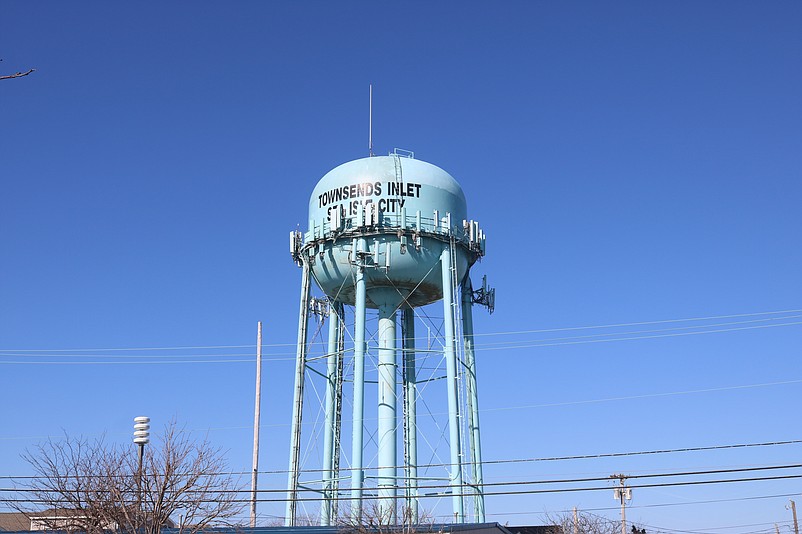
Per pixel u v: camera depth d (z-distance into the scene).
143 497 30.62
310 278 46.22
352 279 45.00
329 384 46.94
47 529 32.94
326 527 37.03
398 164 45.38
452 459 41.59
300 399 44.00
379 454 43.72
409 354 48.62
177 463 31.22
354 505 39.66
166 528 34.19
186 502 30.67
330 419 46.22
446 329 43.44
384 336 45.41
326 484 44.44
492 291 49.81
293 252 46.66
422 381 48.16
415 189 45.00
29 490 30.81
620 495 60.06
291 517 42.19
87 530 30.14
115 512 30.22
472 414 46.59
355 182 44.91
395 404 44.50
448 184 46.41
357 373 42.06
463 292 49.12
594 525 75.38
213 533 32.72
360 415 41.16
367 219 43.75
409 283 44.91
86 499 30.45
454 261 44.88
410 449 46.88
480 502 44.34
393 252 43.72
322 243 44.94
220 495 32.62
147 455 31.41
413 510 43.03
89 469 31.69
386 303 45.81
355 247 43.62
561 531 71.25
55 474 31.50
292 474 42.59
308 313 45.72
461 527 39.81
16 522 43.75
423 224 44.31
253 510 37.25
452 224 45.34
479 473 45.12
